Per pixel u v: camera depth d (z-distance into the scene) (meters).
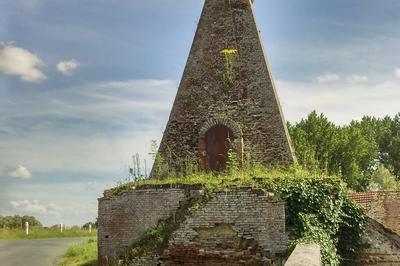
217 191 18.06
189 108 22.78
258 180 18.45
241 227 17.73
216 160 22.23
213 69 22.89
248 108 22.31
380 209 22.48
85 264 21.84
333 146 48.94
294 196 17.95
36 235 38.06
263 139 21.98
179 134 22.70
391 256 18.81
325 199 18.30
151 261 18.25
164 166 22.48
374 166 55.66
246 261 17.53
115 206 19.72
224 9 23.28
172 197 19.06
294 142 46.19
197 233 18.03
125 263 18.45
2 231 39.34
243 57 22.75
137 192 19.50
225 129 22.31
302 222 17.59
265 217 17.59
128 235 19.45
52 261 23.31
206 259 17.84
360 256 18.95
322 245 17.05
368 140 61.41
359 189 49.31
